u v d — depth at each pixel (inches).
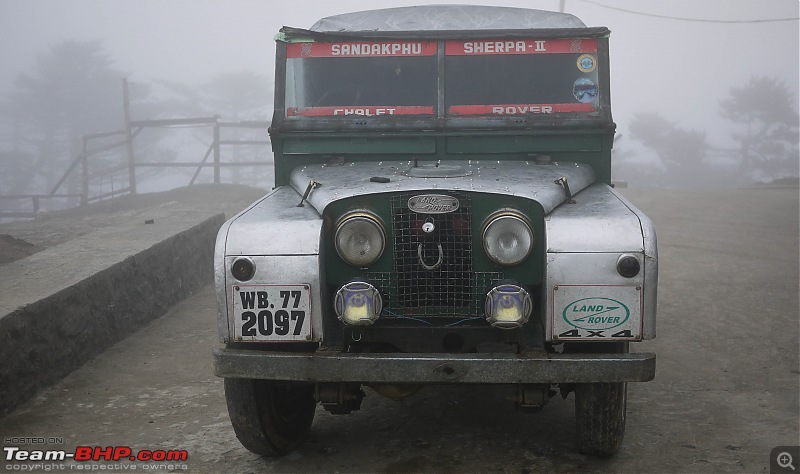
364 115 193.8
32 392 212.7
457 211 151.6
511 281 149.7
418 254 151.2
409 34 194.9
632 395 212.1
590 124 189.8
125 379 228.2
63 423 195.8
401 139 192.7
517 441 180.7
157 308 301.9
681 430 187.0
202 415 200.4
